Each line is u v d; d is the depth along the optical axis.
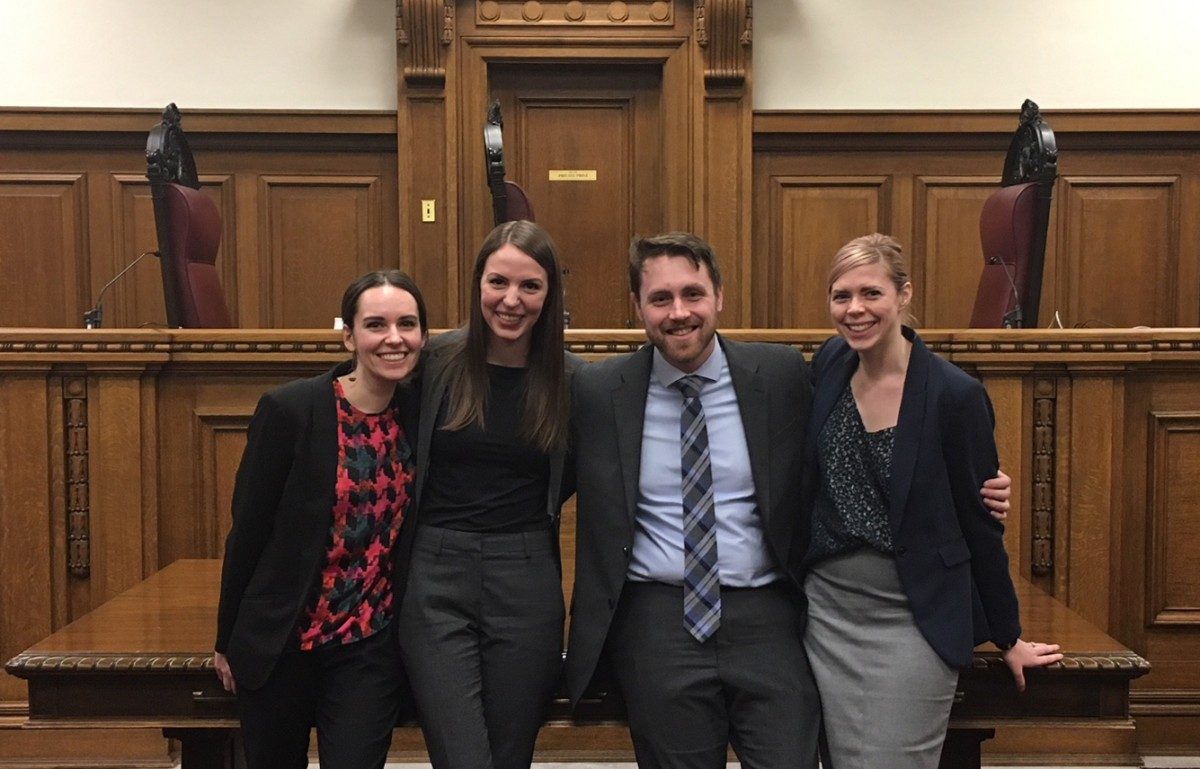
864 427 1.78
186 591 2.36
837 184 5.10
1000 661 1.81
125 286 5.00
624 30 4.95
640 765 1.78
